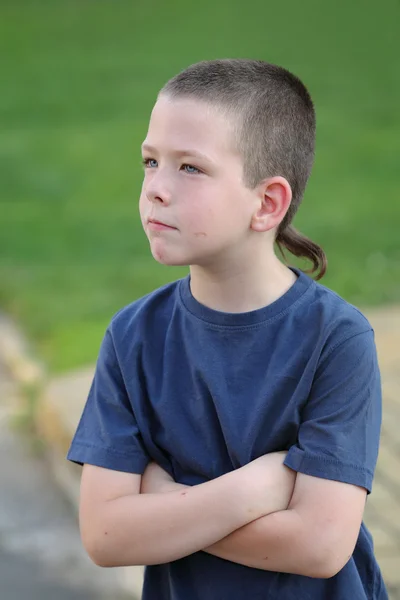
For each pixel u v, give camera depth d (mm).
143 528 3959
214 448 4020
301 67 31891
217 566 4094
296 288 4055
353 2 40469
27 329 13500
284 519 3859
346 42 34938
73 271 16047
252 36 37094
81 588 7844
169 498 3953
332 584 4078
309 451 3873
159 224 3867
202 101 3885
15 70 34312
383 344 11539
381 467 8750
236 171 3906
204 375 4000
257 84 4016
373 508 8094
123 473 4094
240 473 3889
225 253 3955
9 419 10953
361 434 3920
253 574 4062
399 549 7488
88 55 36250
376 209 18625
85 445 4168
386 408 9844
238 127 3906
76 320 13594
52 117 28141
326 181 20766
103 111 28516
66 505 9203
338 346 3924
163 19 41344
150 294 4336
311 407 3947
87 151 24328
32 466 9992
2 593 7762
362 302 13328
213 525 3877
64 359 11992
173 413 4062
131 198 20594
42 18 42969
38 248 17453
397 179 20828
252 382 3975
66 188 21516
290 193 4023
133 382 4148
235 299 4035
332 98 28078
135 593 7707
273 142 4031
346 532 3852
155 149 3904
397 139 23938
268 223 3996
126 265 16297
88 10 43969
